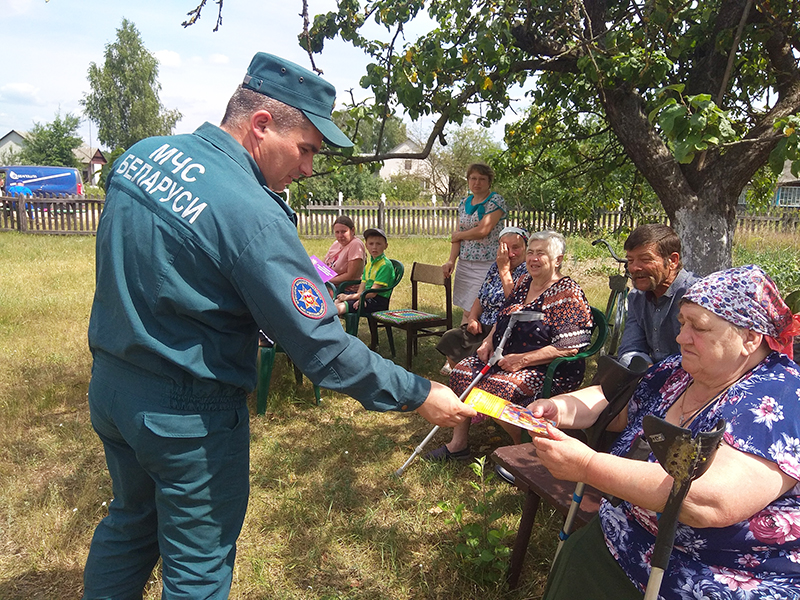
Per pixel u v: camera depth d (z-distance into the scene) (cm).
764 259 997
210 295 165
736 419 144
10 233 1683
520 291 377
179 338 165
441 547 285
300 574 270
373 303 596
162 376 167
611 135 636
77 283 917
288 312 163
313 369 171
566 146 656
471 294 518
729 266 401
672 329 312
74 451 381
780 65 432
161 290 161
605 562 172
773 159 289
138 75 6297
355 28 452
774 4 398
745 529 146
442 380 534
